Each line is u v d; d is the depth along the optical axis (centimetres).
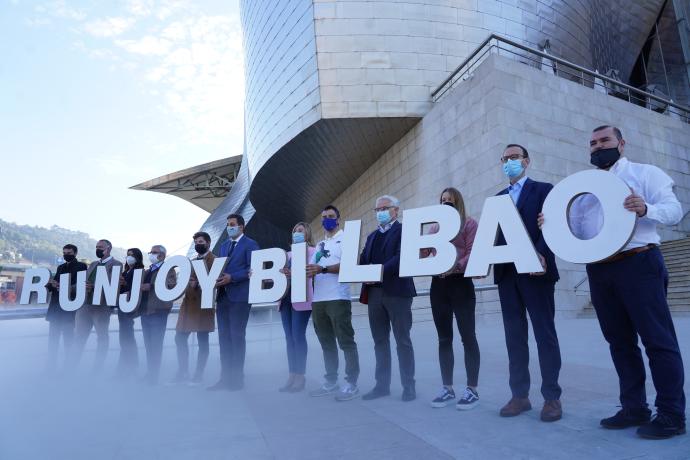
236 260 519
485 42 1423
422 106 1669
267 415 360
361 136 1809
